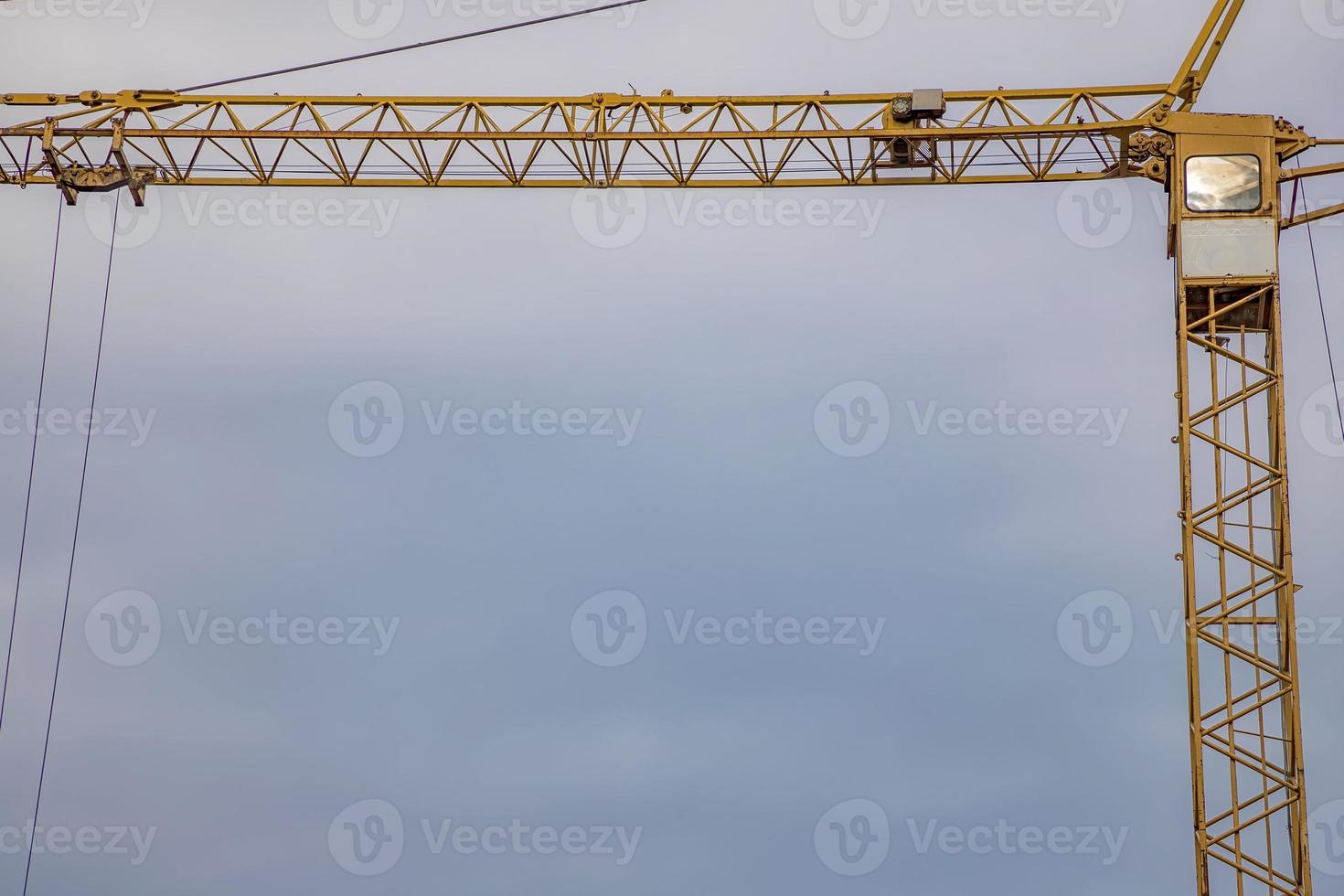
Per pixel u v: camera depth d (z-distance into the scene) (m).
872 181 77.94
